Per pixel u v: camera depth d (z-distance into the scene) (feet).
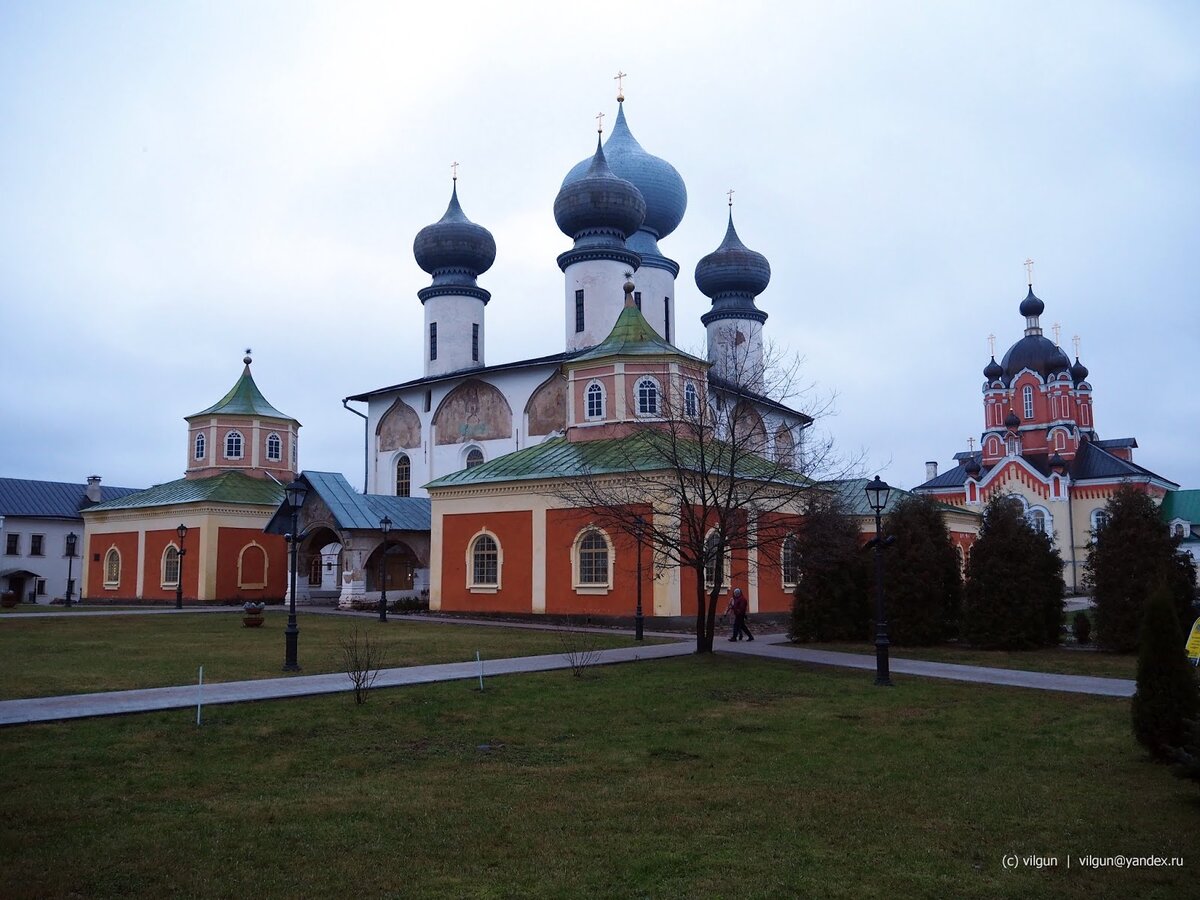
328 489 148.46
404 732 43.96
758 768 37.58
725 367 131.44
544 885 24.41
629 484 105.91
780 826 29.55
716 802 32.27
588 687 58.39
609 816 30.58
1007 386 250.78
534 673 63.93
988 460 248.52
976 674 67.41
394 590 155.02
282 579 171.73
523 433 157.48
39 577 226.38
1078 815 31.19
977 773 36.99
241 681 59.16
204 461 180.24
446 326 181.16
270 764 37.55
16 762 37.22
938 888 24.50
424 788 34.04
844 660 76.59
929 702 54.60
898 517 94.63
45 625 108.37
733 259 192.65
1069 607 159.02
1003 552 88.74
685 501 83.87
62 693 53.67
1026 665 74.18
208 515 164.04
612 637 93.40
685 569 107.14
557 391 154.92
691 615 107.24
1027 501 226.99
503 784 34.65
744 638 96.68
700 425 84.23
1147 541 83.46
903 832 29.14
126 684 57.47
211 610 143.43
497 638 90.79
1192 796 33.35
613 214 165.78
